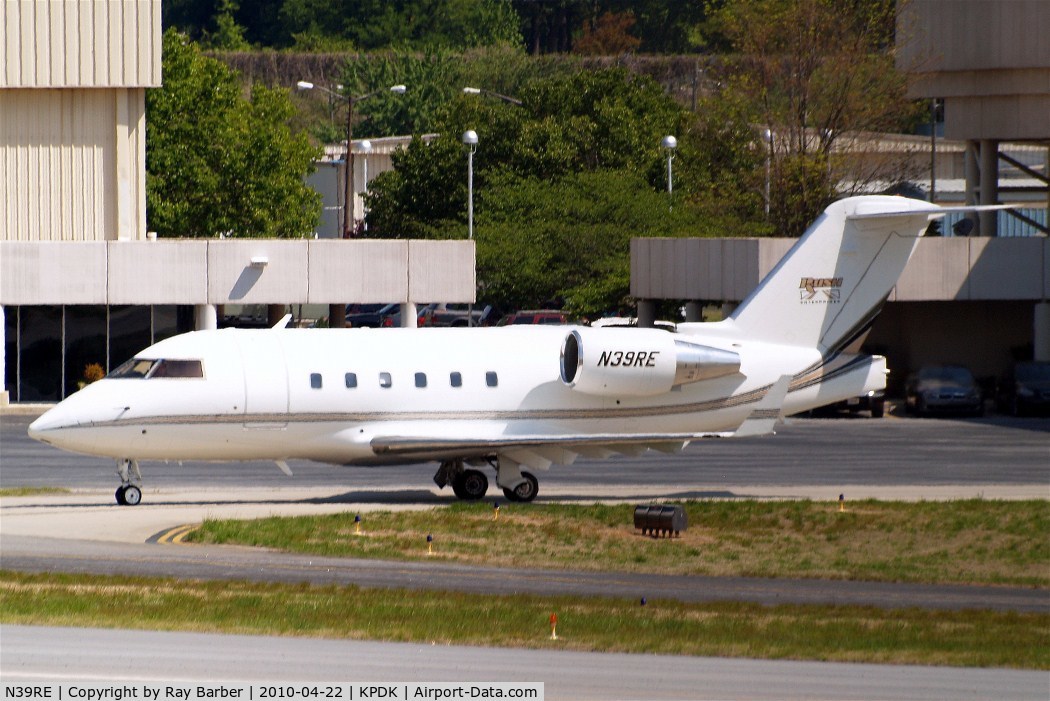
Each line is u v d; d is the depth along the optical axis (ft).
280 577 319.88
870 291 466.70
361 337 440.45
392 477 494.18
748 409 460.55
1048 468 517.96
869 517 408.46
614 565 349.41
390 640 259.19
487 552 358.84
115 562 330.95
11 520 387.96
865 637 274.16
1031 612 306.96
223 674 232.73
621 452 444.96
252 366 422.00
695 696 226.38
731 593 319.27
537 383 444.55
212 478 486.79
